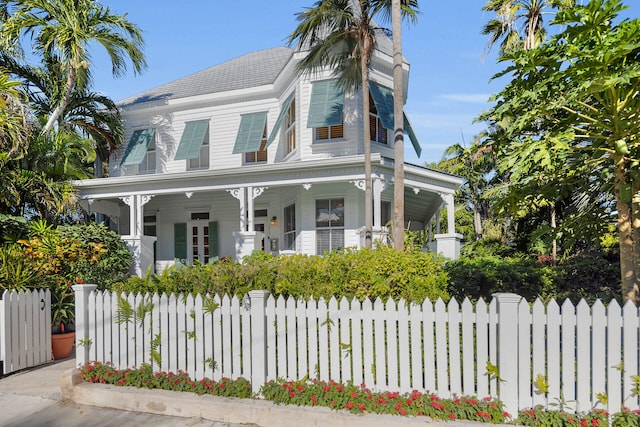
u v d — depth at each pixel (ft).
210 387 14.20
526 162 13.82
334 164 36.47
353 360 13.20
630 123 13.76
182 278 16.14
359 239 38.27
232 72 57.67
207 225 52.49
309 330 13.62
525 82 14.70
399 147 28.30
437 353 12.55
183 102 53.21
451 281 25.23
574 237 19.36
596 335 11.34
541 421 11.28
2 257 22.49
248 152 49.85
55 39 42.34
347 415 12.25
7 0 43.42
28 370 19.67
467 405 11.93
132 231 44.52
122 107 55.57
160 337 15.31
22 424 13.78
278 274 15.52
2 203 36.91
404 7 31.53
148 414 14.12
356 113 42.55
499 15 45.73
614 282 29.01
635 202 15.49
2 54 44.32
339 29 34.58
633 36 11.79
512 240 55.93
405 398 12.46
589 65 12.33
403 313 12.85
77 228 36.29
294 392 13.23
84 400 15.07
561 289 28.63
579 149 15.14
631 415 10.77
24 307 19.83
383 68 45.19
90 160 46.60
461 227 87.15
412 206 51.19
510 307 12.00
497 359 12.16
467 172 69.10
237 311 14.49
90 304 16.38
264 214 49.78
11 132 32.40
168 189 43.16
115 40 46.44
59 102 46.39
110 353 16.05
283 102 48.83
